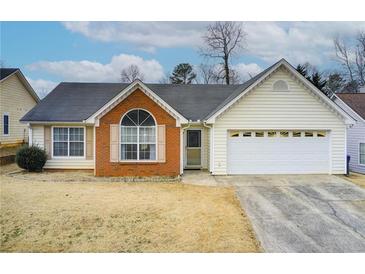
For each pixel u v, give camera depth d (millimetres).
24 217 9477
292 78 16219
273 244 7844
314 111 16344
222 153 16172
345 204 11070
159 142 15664
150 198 11539
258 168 16453
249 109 16203
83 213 9812
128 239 8156
